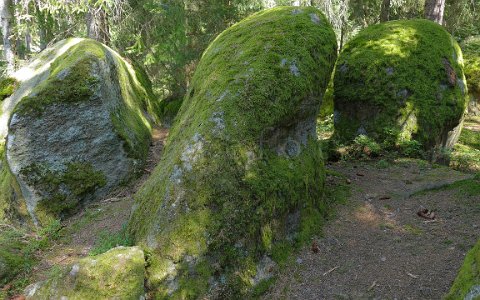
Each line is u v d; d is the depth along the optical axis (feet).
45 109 18.88
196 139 13.88
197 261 12.38
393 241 14.76
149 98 33.60
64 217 19.26
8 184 19.88
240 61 15.34
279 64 14.84
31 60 28.17
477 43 43.11
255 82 14.42
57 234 17.87
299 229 14.69
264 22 16.61
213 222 12.69
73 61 20.15
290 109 14.71
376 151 23.39
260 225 13.24
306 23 16.22
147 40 35.70
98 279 11.51
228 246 12.63
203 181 13.15
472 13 49.37
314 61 15.60
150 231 13.08
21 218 19.07
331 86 32.04
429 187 18.56
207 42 34.78
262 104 14.14
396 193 18.20
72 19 38.96
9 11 39.91
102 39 37.22
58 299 11.69
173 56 33.45
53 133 19.15
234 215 12.87
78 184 19.57
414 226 15.58
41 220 18.79
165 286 12.15
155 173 15.10
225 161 13.41
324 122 30.76
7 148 18.65
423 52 25.91
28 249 16.47
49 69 24.91
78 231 18.06
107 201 20.12
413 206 17.06
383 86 25.02
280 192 13.92
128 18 34.63
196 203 12.93
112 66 24.32
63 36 40.37
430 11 36.24
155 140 27.63
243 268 12.70
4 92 25.98
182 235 12.60
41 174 18.88
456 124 26.86
